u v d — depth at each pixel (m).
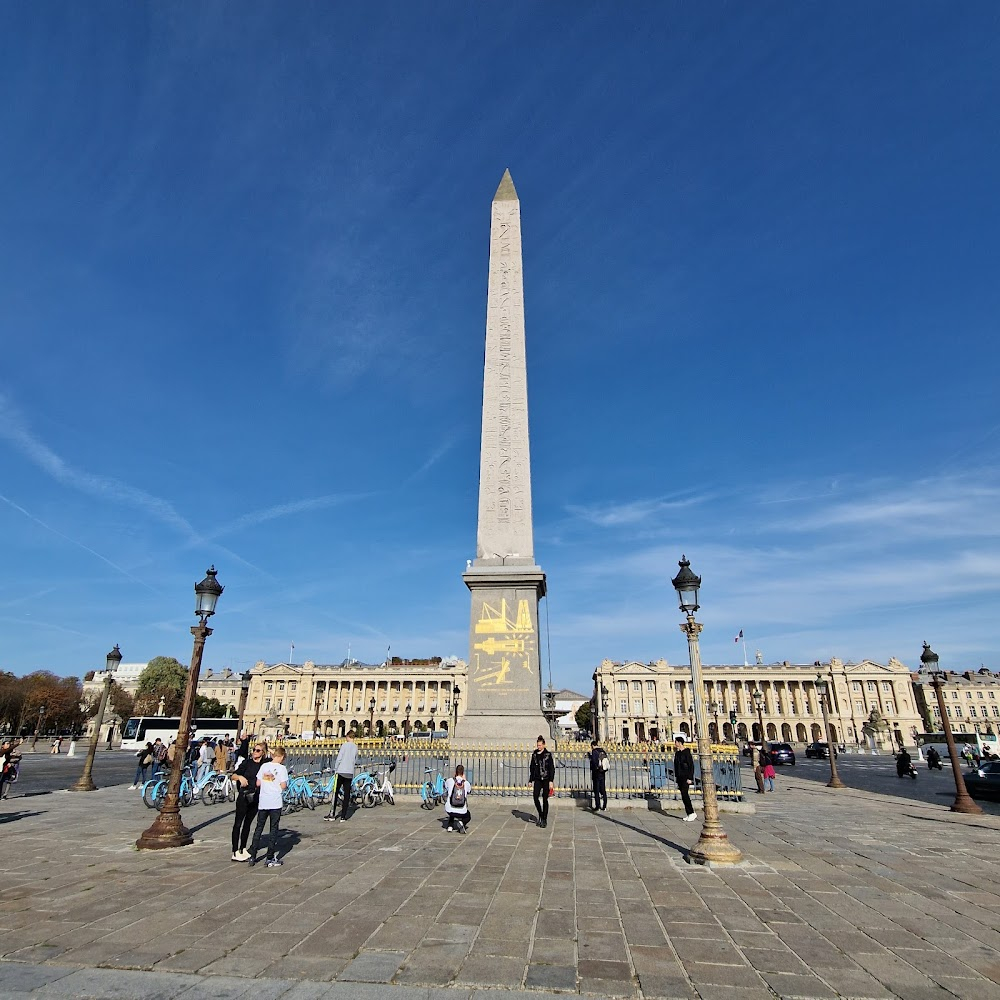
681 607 13.55
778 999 6.19
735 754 19.70
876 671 141.50
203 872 10.95
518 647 21.58
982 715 153.88
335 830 14.93
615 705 140.75
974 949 7.52
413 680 138.50
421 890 9.78
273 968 6.82
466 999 6.13
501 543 22.73
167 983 6.46
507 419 24.17
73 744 54.78
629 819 16.78
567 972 6.75
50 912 8.73
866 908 9.10
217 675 162.00
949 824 18.02
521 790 19.36
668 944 7.58
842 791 30.44
